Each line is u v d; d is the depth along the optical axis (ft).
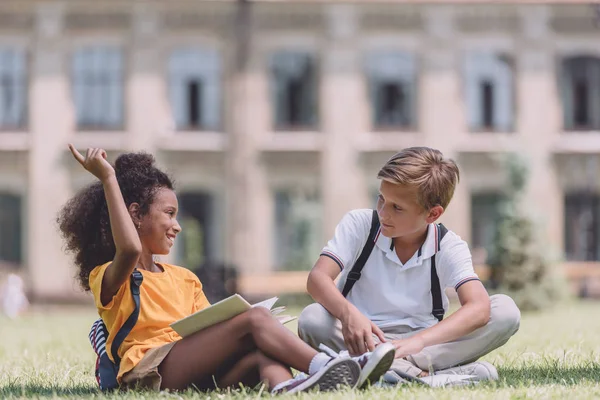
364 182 107.86
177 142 107.34
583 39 108.58
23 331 50.08
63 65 107.55
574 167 108.88
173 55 107.86
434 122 107.86
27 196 107.34
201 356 17.69
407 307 19.65
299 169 108.06
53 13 107.24
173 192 19.12
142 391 17.60
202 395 17.12
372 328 18.40
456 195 107.76
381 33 107.76
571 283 104.73
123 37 107.55
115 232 17.57
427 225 19.80
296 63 108.27
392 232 19.20
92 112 108.06
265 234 107.55
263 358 17.60
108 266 17.85
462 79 108.17
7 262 107.34
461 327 18.53
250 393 17.28
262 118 107.76
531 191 108.06
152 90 107.34
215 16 107.55
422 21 108.06
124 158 19.01
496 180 108.17
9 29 107.14
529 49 108.47
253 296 91.81
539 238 79.92
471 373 19.49
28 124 107.55
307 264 102.12
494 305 19.15
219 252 107.55
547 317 61.67
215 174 107.86
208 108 108.27
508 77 108.68
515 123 108.47
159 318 18.45
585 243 109.40
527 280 78.84
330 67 107.76
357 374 16.90
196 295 19.63
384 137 107.76
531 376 21.49
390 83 108.37
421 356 19.17
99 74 107.96
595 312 70.03
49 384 21.79
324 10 107.65
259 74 107.76
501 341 19.24
